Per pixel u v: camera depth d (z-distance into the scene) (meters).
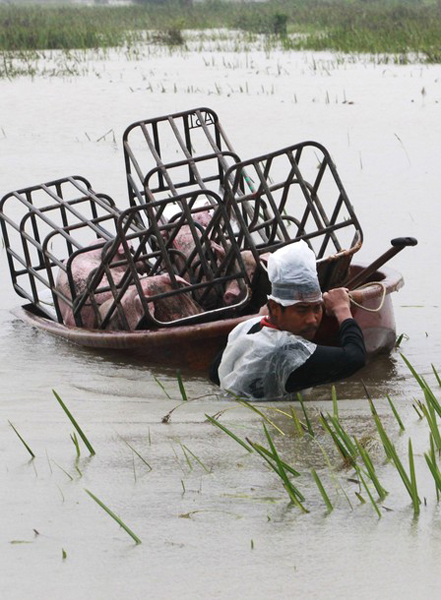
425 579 12.37
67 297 25.30
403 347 24.30
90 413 19.44
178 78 84.88
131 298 23.33
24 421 18.89
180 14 185.50
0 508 14.68
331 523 13.87
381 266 24.25
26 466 16.30
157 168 26.03
